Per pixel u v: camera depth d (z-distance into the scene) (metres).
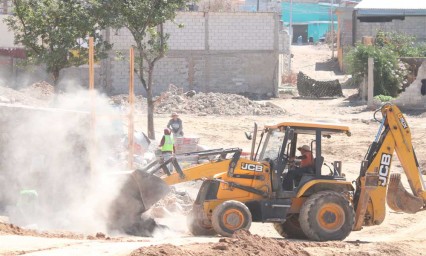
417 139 100.19
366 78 137.75
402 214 58.81
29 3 81.25
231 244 34.47
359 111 126.12
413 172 47.12
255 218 44.19
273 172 44.28
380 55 135.50
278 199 44.00
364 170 46.19
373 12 173.00
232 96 128.62
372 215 46.12
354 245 41.38
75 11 80.56
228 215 42.59
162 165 44.31
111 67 144.88
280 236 48.81
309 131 44.72
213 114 122.62
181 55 146.75
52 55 79.88
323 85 145.75
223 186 44.16
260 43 147.38
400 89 136.75
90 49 47.97
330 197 43.81
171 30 146.50
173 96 127.44
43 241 34.53
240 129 107.44
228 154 49.84
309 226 43.38
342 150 92.38
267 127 45.94
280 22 169.25
